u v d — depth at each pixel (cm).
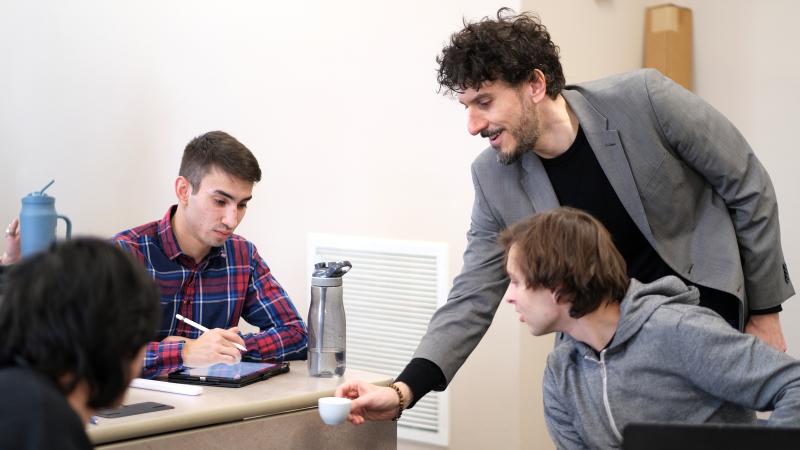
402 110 329
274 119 364
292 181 360
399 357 328
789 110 333
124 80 397
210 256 224
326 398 162
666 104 185
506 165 195
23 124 416
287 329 218
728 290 184
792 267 332
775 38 336
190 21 383
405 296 326
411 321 324
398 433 330
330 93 348
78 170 407
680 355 153
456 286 205
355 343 339
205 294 223
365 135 339
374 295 334
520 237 160
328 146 349
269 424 164
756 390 145
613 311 160
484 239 207
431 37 320
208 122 380
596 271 154
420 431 325
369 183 338
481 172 205
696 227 193
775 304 193
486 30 180
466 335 198
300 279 358
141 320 97
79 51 406
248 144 371
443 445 319
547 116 188
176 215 219
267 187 367
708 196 194
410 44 326
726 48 349
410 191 327
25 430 88
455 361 194
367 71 338
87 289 93
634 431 102
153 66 391
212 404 159
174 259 218
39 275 94
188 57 384
